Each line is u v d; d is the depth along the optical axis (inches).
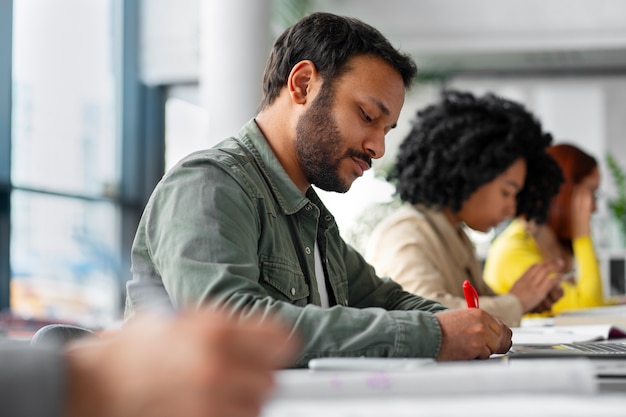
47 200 225.9
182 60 261.3
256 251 48.9
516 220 117.2
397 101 56.1
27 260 218.4
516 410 18.3
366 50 55.2
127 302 50.6
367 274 66.2
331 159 55.5
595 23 242.1
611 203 245.8
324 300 58.6
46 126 228.2
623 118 253.3
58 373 12.1
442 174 89.7
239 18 185.8
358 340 41.1
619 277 211.6
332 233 62.1
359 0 252.5
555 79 257.4
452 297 79.9
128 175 260.8
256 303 42.2
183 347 12.2
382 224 87.5
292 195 54.4
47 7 228.8
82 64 243.1
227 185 47.9
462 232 93.0
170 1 262.7
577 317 88.6
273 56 57.7
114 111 258.2
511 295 82.1
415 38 250.8
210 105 187.8
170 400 11.9
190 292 43.5
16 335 131.1
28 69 222.7
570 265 127.6
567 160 126.4
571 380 21.5
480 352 43.0
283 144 56.2
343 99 54.8
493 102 95.0
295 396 21.6
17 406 11.8
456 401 20.1
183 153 270.4
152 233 47.3
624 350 47.1
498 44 246.8
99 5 250.8
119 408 11.9
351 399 21.4
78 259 236.5
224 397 12.0
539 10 244.7
